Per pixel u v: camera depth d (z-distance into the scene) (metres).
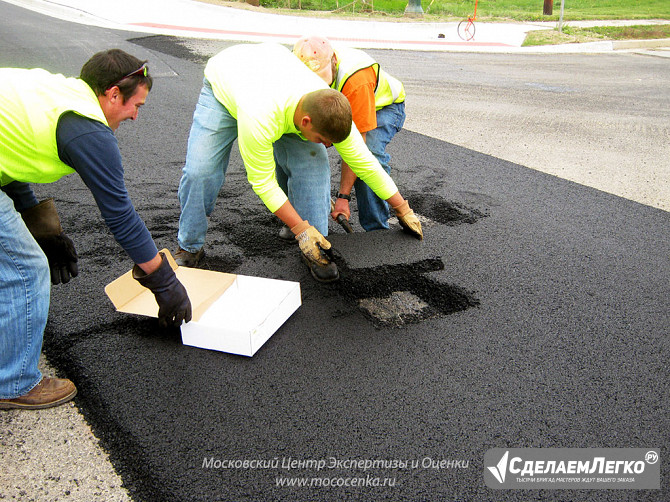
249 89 2.32
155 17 12.16
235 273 3.00
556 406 2.13
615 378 2.29
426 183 4.32
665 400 2.18
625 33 13.90
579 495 1.79
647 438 2.01
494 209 3.88
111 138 1.77
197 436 1.96
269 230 3.48
